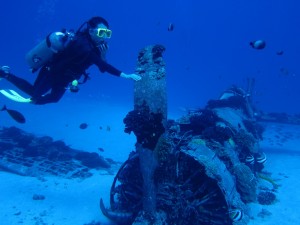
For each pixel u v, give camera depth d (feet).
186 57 193.06
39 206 11.19
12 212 10.59
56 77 6.08
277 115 29.53
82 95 47.32
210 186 8.73
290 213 11.11
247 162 13.60
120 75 5.70
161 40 189.47
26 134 19.10
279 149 20.51
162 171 8.46
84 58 5.83
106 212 9.54
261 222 10.41
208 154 9.07
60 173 14.33
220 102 18.11
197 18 197.67
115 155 18.98
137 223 8.06
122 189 9.66
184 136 10.58
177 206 8.41
